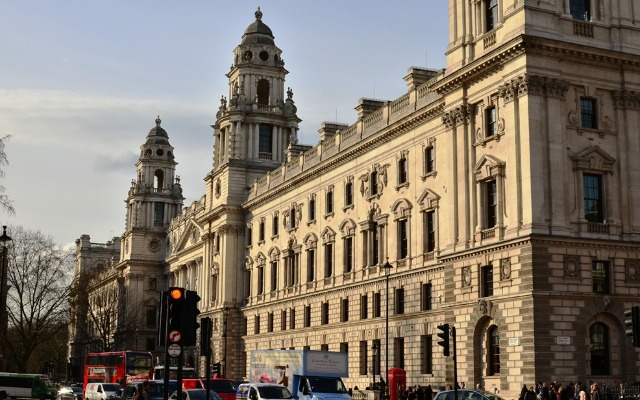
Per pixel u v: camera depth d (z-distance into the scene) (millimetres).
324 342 95250
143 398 52781
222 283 124688
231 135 128000
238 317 122688
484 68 64938
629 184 63062
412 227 79000
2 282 67250
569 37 62625
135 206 181750
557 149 60719
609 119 63656
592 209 62125
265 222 117000
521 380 58125
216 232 129875
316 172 100125
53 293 114000
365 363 86688
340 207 94188
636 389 57469
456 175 68188
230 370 120625
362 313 87500
